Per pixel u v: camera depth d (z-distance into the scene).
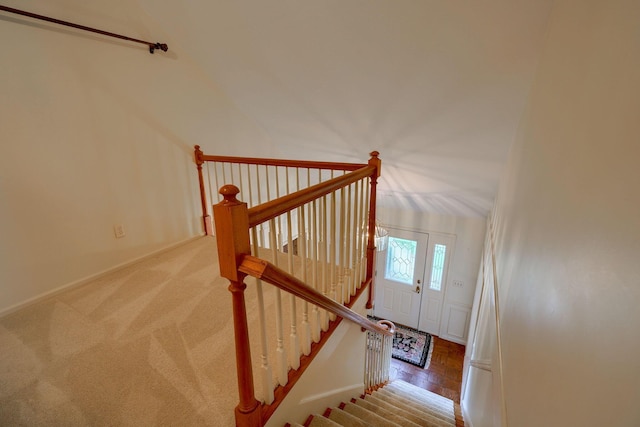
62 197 2.14
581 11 1.00
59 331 1.78
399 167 3.78
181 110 2.88
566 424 0.67
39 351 1.62
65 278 2.21
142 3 2.46
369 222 2.40
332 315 1.90
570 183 0.89
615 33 0.69
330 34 2.25
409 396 3.17
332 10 2.07
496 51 1.94
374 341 2.87
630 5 0.61
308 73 2.68
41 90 1.97
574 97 0.97
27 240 1.99
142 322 1.86
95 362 1.55
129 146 2.51
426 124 2.81
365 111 2.92
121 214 2.52
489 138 2.70
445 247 4.89
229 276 1.04
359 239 2.26
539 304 1.00
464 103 2.42
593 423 0.55
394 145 3.32
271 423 1.32
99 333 1.76
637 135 0.51
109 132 2.37
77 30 2.10
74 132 2.16
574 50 1.04
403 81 2.42
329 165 2.34
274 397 1.34
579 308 0.69
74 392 1.38
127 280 2.36
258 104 3.34
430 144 3.09
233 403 1.33
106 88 2.31
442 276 5.03
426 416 2.51
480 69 2.10
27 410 1.29
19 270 1.97
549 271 0.95
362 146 3.55
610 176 0.62
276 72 2.78
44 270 2.09
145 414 1.28
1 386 1.41
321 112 3.15
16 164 1.90
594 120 0.76
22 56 1.86
